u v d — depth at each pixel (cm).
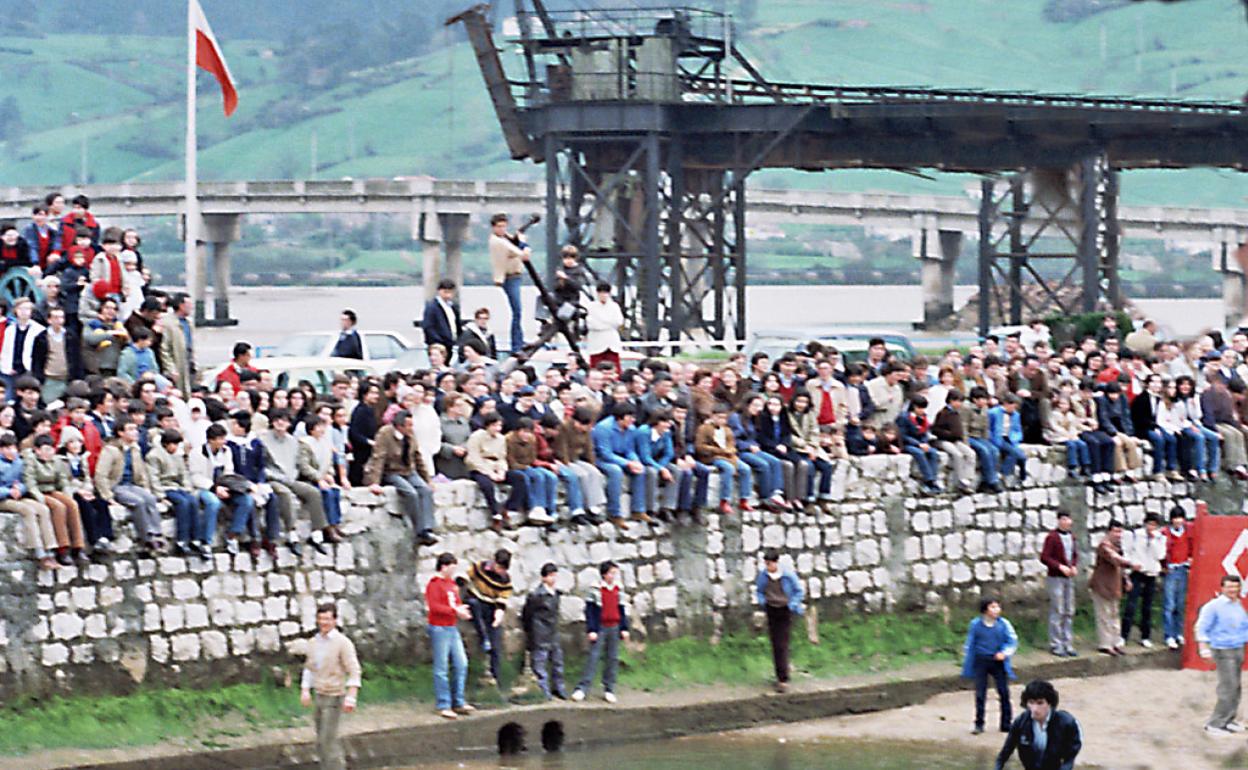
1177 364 10000
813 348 8988
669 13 15662
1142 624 9281
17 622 5766
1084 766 6956
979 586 8994
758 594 7800
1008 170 15475
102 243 7100
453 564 6738
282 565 6544
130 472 6125
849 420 8538
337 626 6112
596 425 7606
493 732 6762
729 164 16088
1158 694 8381
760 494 8075
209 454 6344
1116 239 15225
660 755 6919
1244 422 10181
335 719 6000
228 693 6338
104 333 6906
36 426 5903
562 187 15812
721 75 16388
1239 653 7544
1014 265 16675
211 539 6269
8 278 7250
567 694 7225
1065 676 8750
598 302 8731
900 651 8538
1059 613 8838
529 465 7225
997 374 9169
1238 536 8888
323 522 6600
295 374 8869
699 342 13312
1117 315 13375
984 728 7531
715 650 7875
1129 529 9631
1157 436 9712
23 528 5778
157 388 6425
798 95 15725
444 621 6712
